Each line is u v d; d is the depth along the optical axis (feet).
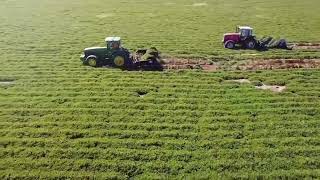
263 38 127.44
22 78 95.04
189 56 114.83
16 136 68.39
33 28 151.64
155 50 110.63
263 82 94.99
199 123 73.36
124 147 65.16
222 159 61.77
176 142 66.44
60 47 123.34
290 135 69.31
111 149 64.44
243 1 228.22
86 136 68.59
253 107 80.07
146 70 102.12
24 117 74.95
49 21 166.71
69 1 227.20
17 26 154.81
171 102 82.23
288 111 78.28
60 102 81.82
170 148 64.90
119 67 103.71
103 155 62.75
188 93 86.94
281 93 87.20
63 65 105.09
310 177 57.31
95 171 58.85
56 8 202.08
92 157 62.28
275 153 63.41
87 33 143.95
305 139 67.62
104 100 82.84
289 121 74.18
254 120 74.54
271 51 120.98
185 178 57.06
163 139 67.62
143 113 77.05
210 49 122.83
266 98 84.23
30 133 69.15
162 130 70.69
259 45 124.77
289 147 65.16
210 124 72.79
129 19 172.55
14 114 76.28
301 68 104.88
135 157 62.28
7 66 103.45
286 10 197.57
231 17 178.70
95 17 177.37
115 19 172.24
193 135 68.74
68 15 181.78
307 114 77.36
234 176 57.41
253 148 64.85
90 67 103.65
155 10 196.44
